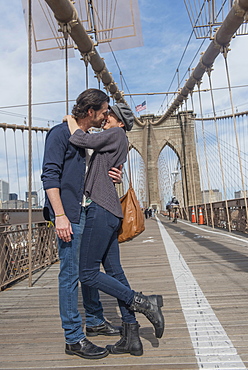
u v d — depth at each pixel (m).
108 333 1.76
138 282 3.00
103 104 1.57
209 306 2.14
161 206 35.50
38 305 2.46
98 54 7.22
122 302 1.51
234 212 7.59
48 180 1.44
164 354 1.47
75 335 1.51
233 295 2.36
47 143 1.51
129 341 1.49
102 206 1.49
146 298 1.47
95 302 1.77
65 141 1.49
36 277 3.66
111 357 1.48
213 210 9.94
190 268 3.48
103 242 1.49
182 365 1.36
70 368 1.40
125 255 4.94
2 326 2.00
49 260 4.54
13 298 2.73
